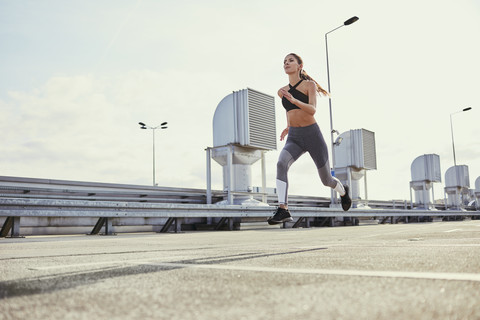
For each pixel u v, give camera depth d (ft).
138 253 14.69
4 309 5.49
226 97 66.64
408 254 11.73
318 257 11.57
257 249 15.61
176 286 7.06
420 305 5.11
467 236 21.67
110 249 17.42
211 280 7.62
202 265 10.09
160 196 64.18
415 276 7.41
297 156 17.94
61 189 51.98
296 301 5.55
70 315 5.09
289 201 92.73
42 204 34.12
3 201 32.12
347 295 5.85
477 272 7.91
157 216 43.11
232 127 65.10
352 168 102.83
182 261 11.27
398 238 21.43
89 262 11.48
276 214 17.40
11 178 47.70
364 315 4.68
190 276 8.20
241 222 58.59
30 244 22.70
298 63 17.71
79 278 8.23
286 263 10.21
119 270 9.39
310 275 7.89
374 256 11.43
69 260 12.21
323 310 4.98
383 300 5.44
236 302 5.61
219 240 25.67
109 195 57.31
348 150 102.78
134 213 40.75
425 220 134.72
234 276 8.04
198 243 22.07
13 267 10.45
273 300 5.67
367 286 6.52
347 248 14.83
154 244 21.49
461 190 193.77
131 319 4.82
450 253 11.71
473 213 147.23
